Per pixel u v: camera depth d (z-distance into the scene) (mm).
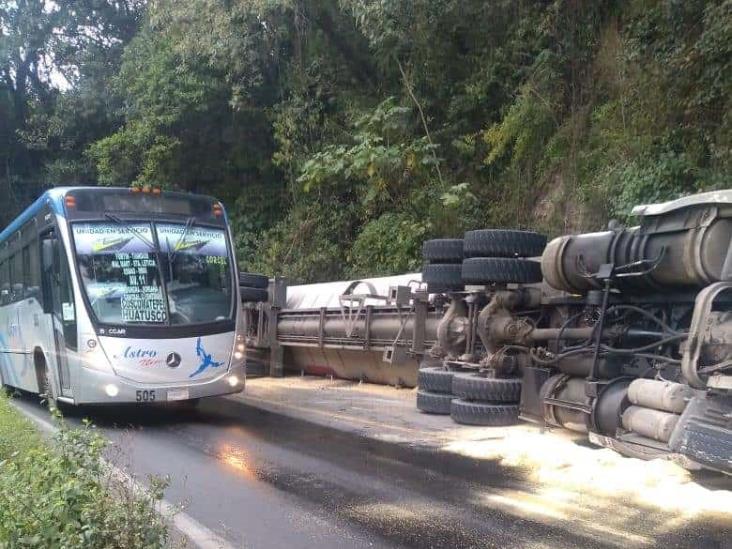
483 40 18203
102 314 10258
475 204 17828
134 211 10938
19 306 13852
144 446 9117
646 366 7688
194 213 11352
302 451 8523
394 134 19031
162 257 10789
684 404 6660
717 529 5391
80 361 10219
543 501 6215
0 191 31938
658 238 7336
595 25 15922
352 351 14141
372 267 19172
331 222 21922
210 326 10750
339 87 21844
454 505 6184
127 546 4105
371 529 5676
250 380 15914
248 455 8438
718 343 6363
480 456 7879
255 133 24094
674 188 12516
